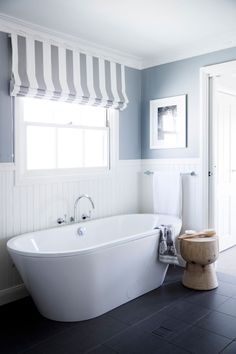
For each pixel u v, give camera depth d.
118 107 3.89
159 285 3.23
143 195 4.27
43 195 3.21
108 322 2.53
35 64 3.05
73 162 3.57
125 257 2.75
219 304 2.81
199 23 3.03
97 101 3.61
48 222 3.25
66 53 3.32
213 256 3.09
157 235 3.07
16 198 2.99
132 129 4.16
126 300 2.87
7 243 2.63
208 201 3.74
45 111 3.33
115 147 3.94
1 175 2.88
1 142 2.88
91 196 3.67
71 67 3.37
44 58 3.13
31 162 3.21
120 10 2.74
